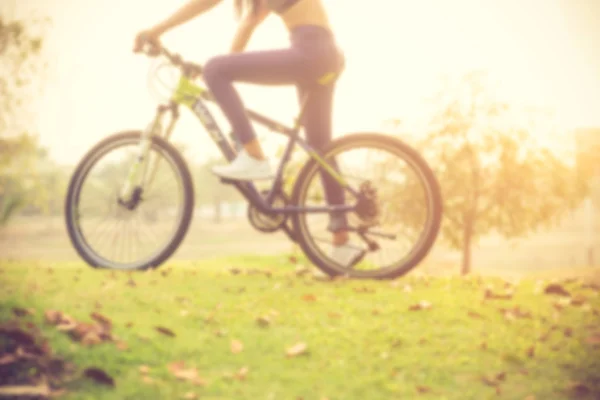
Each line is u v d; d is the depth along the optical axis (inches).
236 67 113.3
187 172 125.2
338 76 120.4
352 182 123.0
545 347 86.7
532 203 590.9
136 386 68.2
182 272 128.1
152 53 124.0
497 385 74.7
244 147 116.6
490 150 601.3
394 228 123.3
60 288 105.1
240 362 78.2
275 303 102.5
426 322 95.7
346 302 104.4
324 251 125.5
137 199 124.8
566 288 121.7
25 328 77.6
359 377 75.2
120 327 84.7
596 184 428.8
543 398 71.5
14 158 292.0
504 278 132.2
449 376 76.8
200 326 89.4
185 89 123.6
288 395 69.8
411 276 131.2
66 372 69.5
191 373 72.2
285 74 114.6
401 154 121.7
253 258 179.0
